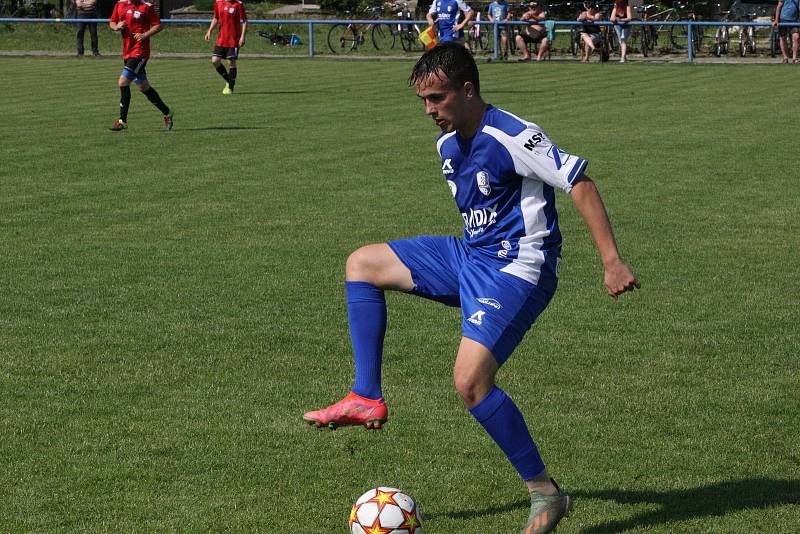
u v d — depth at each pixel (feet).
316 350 49.85
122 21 120.88
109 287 60.34
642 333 52.29
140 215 79.61
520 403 43.09
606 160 103.65
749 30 238.27
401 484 35.78
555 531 32.35
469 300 31.30
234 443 39.09
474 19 246.47
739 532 32.07
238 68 216.95
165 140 116.98
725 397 43.73
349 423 32.81
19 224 76.43
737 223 76.64
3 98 159.02
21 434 39.81
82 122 131.85
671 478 36.11
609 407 42.68
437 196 86.58
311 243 70.95
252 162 103.04
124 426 40.63
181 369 47.09
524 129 30.32
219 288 60.23
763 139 116.16
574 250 69.31
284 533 32.19
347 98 159.84
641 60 231.71
